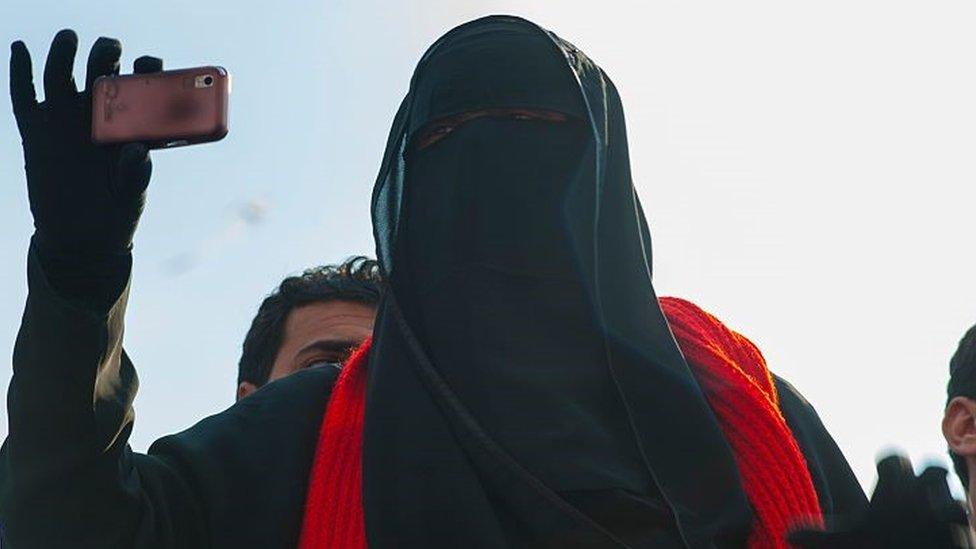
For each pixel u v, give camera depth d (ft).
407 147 15.96
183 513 13.46
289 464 14.12
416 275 15.40
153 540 12.99
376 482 13.57
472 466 13.61
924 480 11.16
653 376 14.06
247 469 13.96
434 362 14.67
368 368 14.60
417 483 13.46
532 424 13.84
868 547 11.10
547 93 15.80
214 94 12.66
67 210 12.46
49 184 12.48
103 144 12.58
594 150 15.17
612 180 15.46
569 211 14.90
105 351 12.40
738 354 15.29
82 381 12.25
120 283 12.50
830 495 14.97
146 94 12.66
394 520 13.34
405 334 14.32
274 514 13.76
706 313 15.71
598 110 15.62
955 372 20.98
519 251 15.16
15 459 12.37
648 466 13.66
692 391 14.03
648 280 15.01
